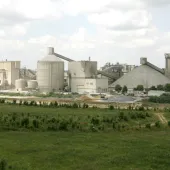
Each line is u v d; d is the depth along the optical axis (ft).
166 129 417.28
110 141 317.22
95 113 533.55
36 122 383.45
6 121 397.60
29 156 251.60
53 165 230.89
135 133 381.40
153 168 228.84
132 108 638.12
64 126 380.78
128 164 236.43
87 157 251.60
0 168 212.43
